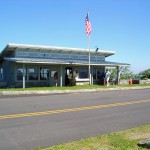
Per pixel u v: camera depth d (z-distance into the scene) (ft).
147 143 25.70
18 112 47.85
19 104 57.88
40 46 110.42
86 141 27.86
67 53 119.14
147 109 51.55
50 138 30.58
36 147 27.27
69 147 25.85
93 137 29.99
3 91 79.51
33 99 66.80
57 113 46.85
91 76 120.06
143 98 68.64
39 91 82.94
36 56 111.55
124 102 61.00
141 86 107.34
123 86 105.40
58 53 116.88
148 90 93.76
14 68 103.55
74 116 44.06
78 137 30.91
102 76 121.49
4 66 118.62
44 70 109.40
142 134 30.37
